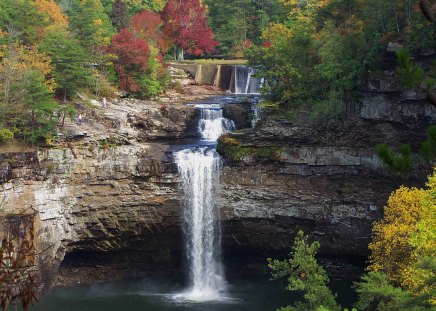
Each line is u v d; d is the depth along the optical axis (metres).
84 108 63.00
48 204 54.19
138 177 58.22
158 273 62.03
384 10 56.53
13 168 52.47
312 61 61.91
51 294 56.03
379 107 54.47
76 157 56.06
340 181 57.66
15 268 14.55
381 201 55.88
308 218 57.72
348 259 59.34
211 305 53.44
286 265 40.38
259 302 54.16
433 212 36.69
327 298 37.66
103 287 58.88
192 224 59.62
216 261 60.66
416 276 34.56
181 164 58.88
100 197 57.06
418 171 53.84
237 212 58.94
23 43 66.62
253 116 65.62
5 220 50.38
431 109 51.53
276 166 58.91
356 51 57.41
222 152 59.56
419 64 51.12
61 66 64.44
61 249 55.88
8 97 56.09
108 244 58.75
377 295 37.62
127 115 64.25
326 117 56.91
